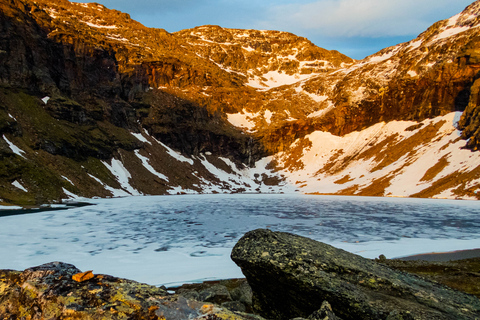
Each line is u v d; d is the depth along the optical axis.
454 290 7.47
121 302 3.99
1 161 61.81
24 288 4.16
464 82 131.25
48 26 113.25
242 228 41.47
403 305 6.09
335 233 37.91
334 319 4.93
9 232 33.41
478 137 103.94
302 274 6.59
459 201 80.88
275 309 7.36
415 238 34.53
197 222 46.25
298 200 89.69
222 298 11.82
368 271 7.14
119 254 26.05
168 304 4.11
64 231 35.81
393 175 114.75
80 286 4.21
